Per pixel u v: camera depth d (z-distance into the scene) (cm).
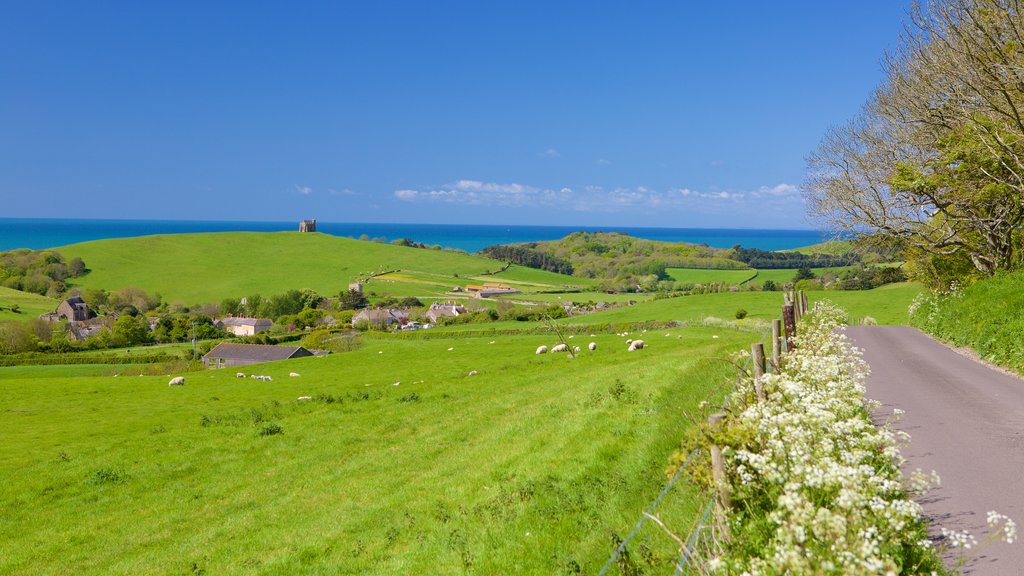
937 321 2873
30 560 1786
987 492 868
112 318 15700
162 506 2159
